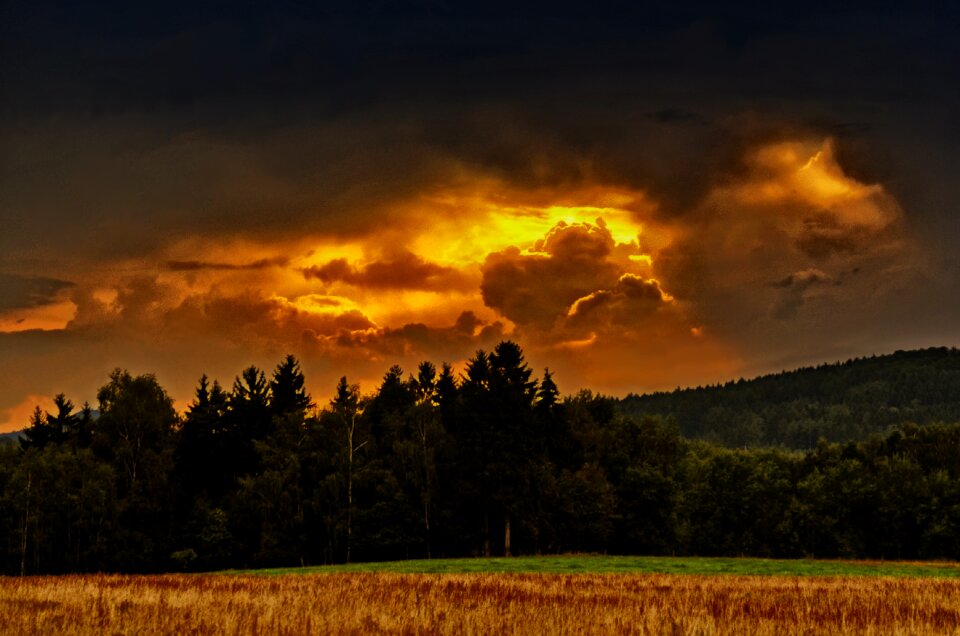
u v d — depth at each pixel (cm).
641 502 8431
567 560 5825
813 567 5512
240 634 1686
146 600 2356
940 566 5784
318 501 7369
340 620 1878
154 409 7919
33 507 7075
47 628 1716
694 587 3338
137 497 7412
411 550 7731
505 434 7362
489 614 2022
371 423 8525
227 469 8356
